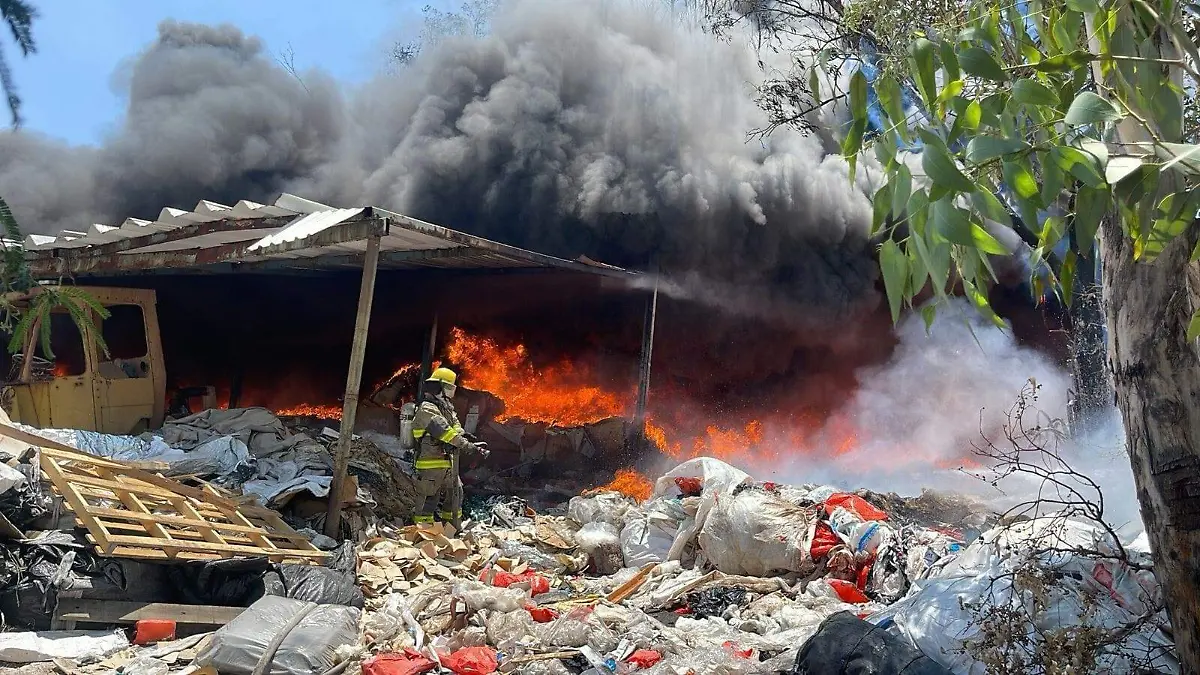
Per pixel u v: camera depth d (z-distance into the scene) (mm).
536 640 4480
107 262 8805
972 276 1982
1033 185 1604
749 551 5508
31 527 4852
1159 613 3035
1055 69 1730
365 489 6945
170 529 5188
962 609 3307
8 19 2031
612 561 6359
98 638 4320
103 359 8008
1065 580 3293
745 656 4078
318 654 4086
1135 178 1635
